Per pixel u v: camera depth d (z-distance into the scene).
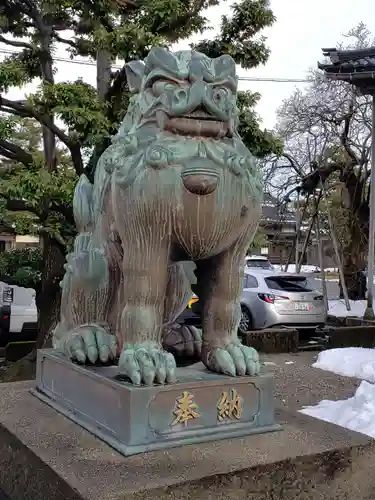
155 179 1.67
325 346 7.18
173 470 1.55
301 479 1.68
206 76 1.72
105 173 2.05
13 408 2.18
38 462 1.64
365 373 5.19
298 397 4.35
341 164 12.49
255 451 1.71
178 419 1.76
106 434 1.80
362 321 8.12
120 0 5.64
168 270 1.98
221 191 1.70
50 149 6.30
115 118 5.67
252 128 5.68
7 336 8.33
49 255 6.28
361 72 8.06
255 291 8.55
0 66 5.13
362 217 12.80
